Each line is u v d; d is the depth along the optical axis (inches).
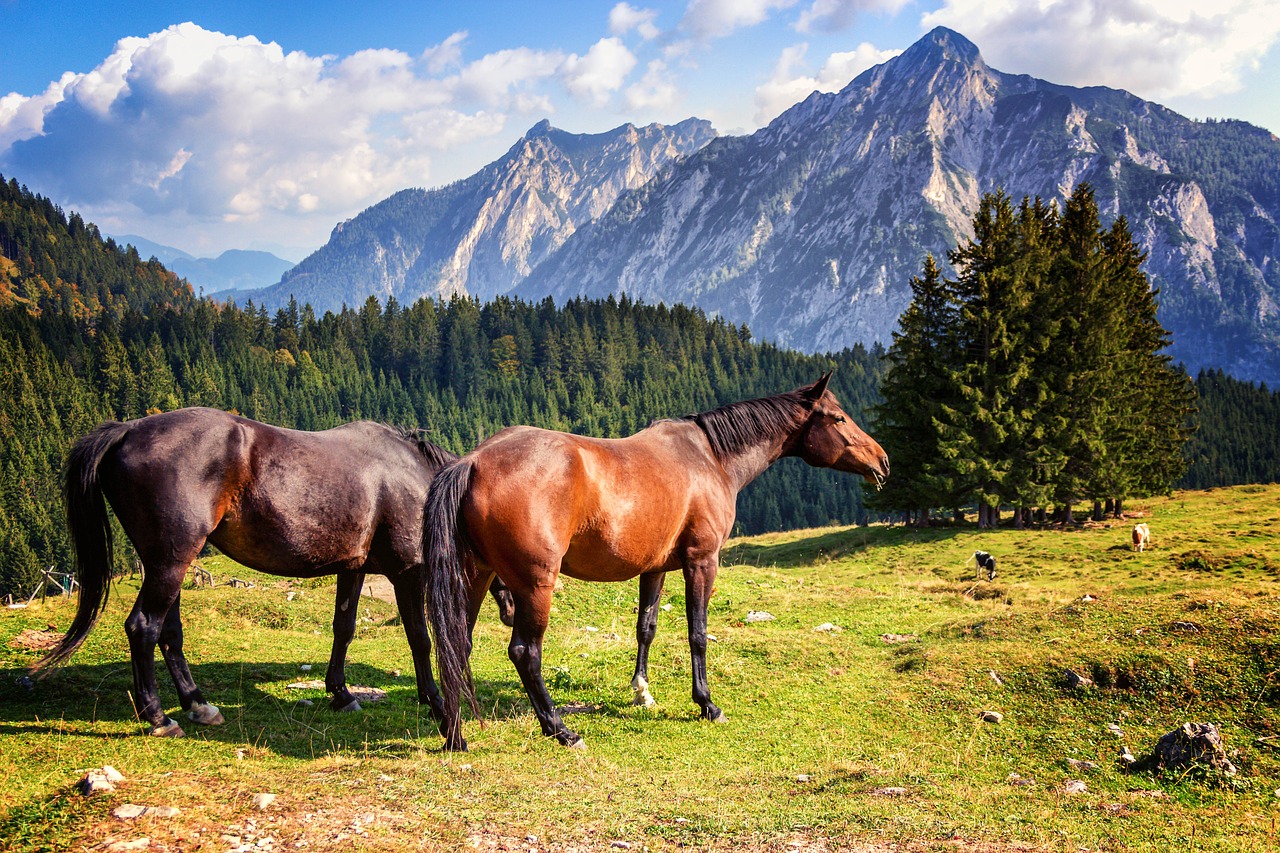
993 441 1507.1
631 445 293.4
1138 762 265.0
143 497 234.1
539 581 248.5
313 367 6166.3
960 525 1611.7
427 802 193.8
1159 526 1352.1
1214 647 339.9
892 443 1658.5
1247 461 4448.8
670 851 174.2
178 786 184.1
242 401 5315.0
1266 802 227.9
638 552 279.9
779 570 1195.9
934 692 345.4
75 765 205.8
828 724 315.9
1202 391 5462.6
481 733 278.7
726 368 7160.4
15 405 4288.9
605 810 198.5
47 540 2871.6
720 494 321.1
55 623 368.5
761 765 263.3
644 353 6998.0
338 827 171.8
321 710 301.0
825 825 192.1
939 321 1638.8
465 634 244.2
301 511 258.5
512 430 267.6
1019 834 192.5
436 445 312.8
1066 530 1456.7
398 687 354.9
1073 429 1480.1
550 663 407.5
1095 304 1537.9
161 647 268.5
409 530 284.8
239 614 490.0
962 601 649.0
